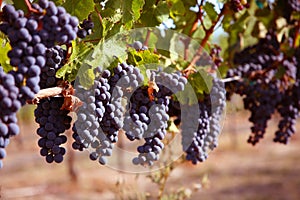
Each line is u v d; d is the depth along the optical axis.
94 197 6.09
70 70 0.97
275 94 1.53
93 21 1.07
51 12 0.81
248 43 1.65
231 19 1.50
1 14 0.81
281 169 7.28
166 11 1.21
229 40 1.58
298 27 1.58
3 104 0.77
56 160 0.96
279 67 1.55
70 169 6.73
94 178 6.86
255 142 1.56
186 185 5.25
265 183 6.53
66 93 0.94
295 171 7.13
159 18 1.21
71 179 6.67
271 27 1.57
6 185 6.61
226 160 7.88
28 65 0.81
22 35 0.80
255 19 1.57
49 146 0.95
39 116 0.96
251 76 1.51
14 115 0.79
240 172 7.13
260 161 7.87
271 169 7.30
